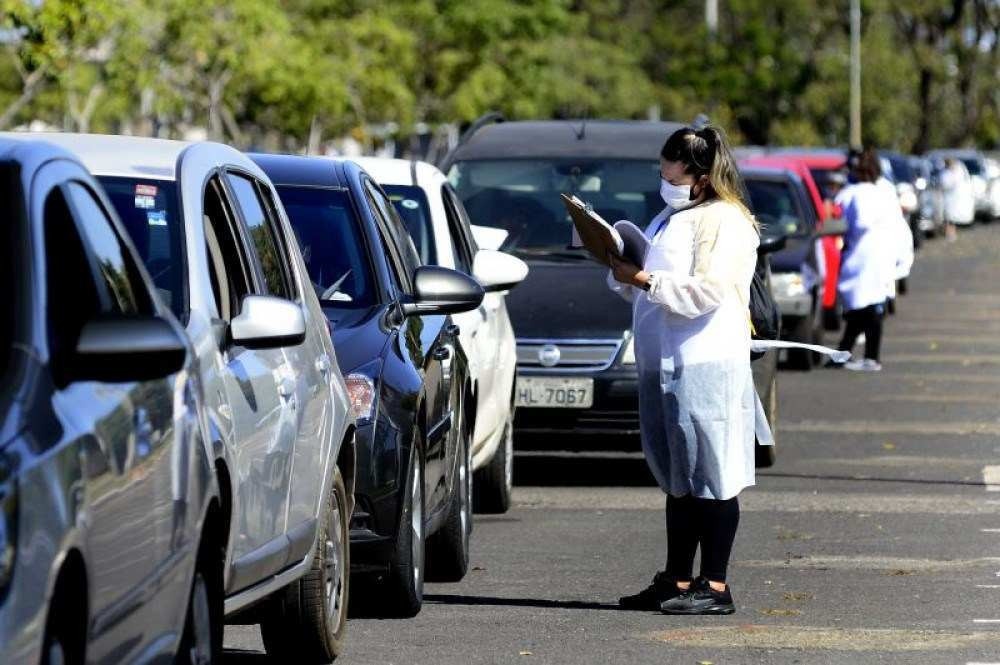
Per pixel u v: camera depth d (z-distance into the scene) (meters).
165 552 13.49
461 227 30.91
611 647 20.69
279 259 19.17
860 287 56.12
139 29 86.44
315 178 24.77
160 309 14.35
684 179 21.88
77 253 13.14
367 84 109.06
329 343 20.00
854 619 22.33
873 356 56.75
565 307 33.97
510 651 20.44
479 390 28.16
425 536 22.86
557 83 152.00
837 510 31.42
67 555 11.41
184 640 14.30
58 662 11.48
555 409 33.50
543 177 36.91
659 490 34.25
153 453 13.27
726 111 190.50
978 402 48.34
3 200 12.62
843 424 43.88
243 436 16.14
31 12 56.56
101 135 18.36
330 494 19.11
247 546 16.27
